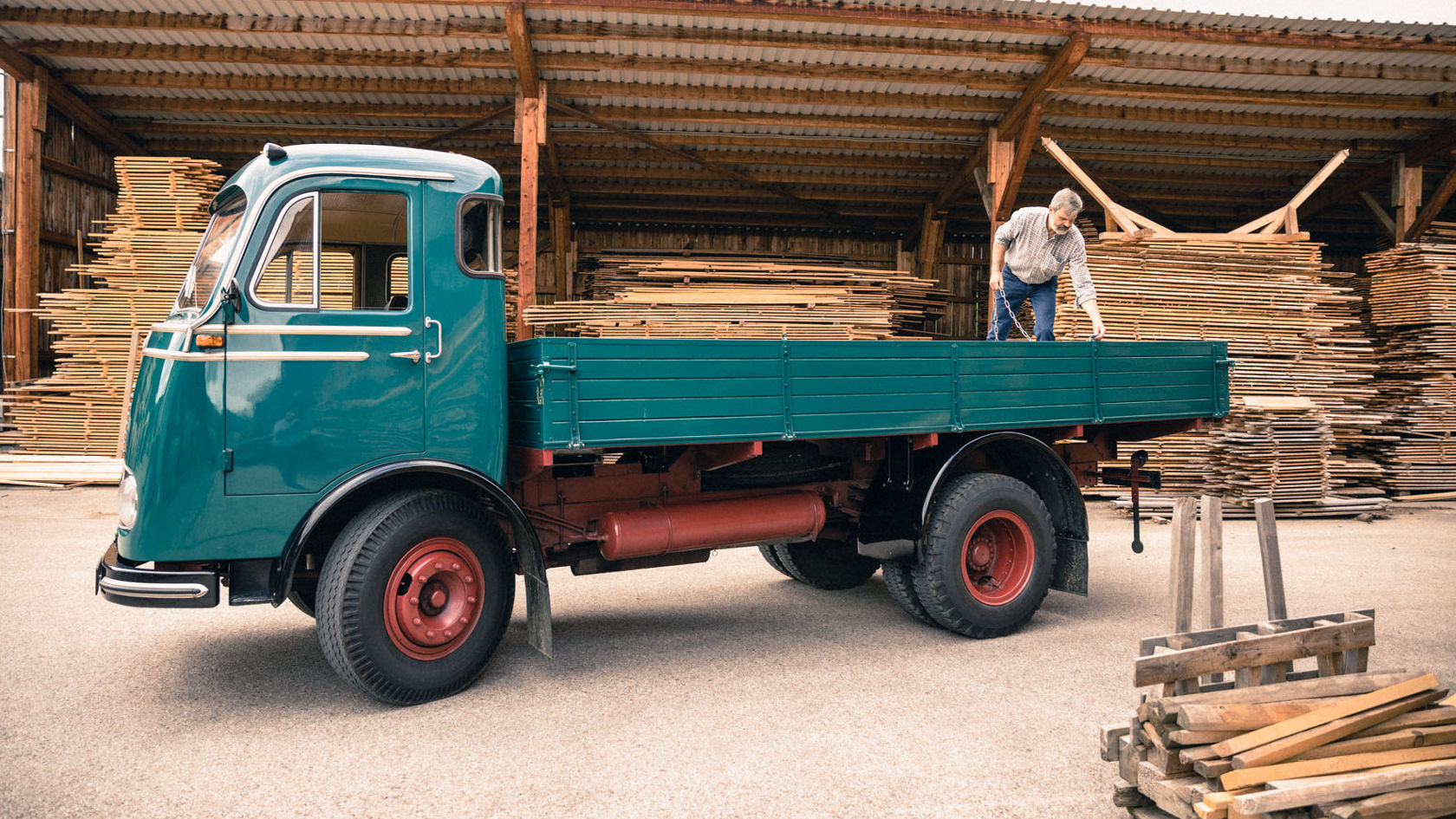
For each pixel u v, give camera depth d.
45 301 10.84
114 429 11.03
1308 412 9.75
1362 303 14.91
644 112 13.21
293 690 4.37
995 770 3.50
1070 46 10.81
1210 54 11.66
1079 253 6.59
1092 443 6.38
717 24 10.79
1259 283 10.40
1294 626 3.46
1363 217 17.66
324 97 13.09
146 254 10.80
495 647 4.43
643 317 7.08
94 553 7.19
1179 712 2.87
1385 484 11.30
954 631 5.36
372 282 4.50
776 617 5.79
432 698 4.23
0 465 10.46
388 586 4.08
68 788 3.31
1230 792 2.72
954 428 5.32
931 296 9.33
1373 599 6.21
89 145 13.66
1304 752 2.86
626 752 3.65
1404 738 2.97
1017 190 13.10
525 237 11.29
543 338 4.25
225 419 3.95
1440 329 11.35
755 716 4.05
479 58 11.37
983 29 10.52
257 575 4.10
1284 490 9.55
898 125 13.55
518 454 4.71
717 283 8.37
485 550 4.37
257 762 3.55
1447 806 2.72
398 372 4.23
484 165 4.55
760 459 5.61
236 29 10.75
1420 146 14.20
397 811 3.15
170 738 3.79
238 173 4.43
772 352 4.81
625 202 17.12
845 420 4.99
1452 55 11.38
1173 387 6.21
